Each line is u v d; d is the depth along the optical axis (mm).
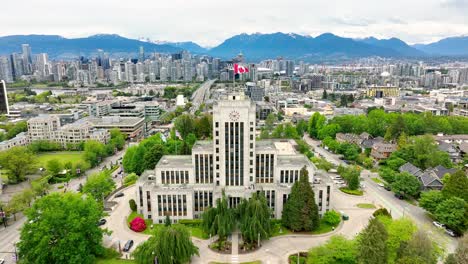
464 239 101812
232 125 149500
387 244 108250
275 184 157375
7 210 151125
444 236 135500
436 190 158750
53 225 112562
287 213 141625
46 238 108000
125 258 123250
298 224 138250
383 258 99125
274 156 156750
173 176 157125
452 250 125875
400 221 120375
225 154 152500
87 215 120812
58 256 110688
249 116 149375
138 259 114312
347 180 190125
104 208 164875
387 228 120500
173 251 113125
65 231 113938
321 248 115312
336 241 115125
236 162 153500
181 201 149875
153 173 171125
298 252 125688
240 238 136125
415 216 155250
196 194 152375
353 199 176000
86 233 120062
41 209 117188
